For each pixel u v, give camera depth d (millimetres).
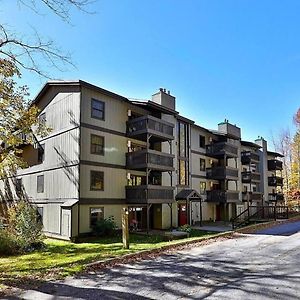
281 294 7000
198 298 6844
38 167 22469
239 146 35656
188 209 25031
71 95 19688
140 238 17734
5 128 14320
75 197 18406
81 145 18781
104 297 7047
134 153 21078
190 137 28391
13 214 16031
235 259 10984
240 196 34062
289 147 52781
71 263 10633
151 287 7746
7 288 7848
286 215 28812
